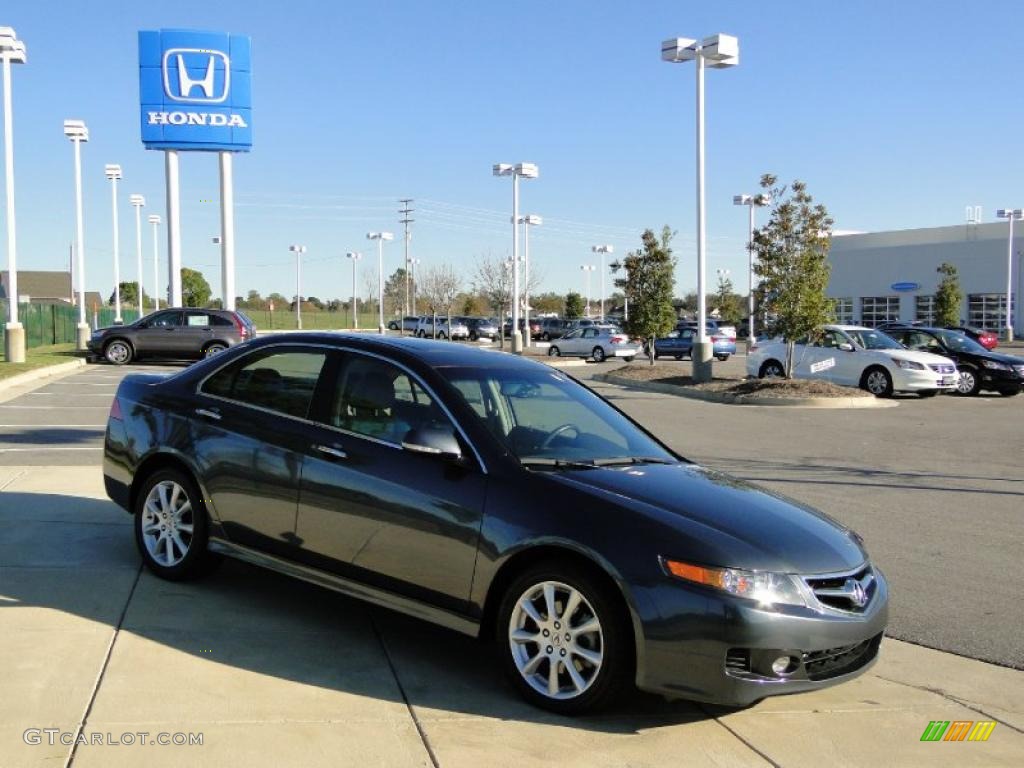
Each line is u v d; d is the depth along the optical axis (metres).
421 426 5.03
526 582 4.58
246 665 4.86
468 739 4.20
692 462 5.87
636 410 18.95
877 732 4.54
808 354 23.47
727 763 4.13
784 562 4.39
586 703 4.41
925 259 64.75
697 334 23.91
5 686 4.43
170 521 6.11
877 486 10.83
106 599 5.71
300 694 4.55
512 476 4.80
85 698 4.34
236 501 5.73
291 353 5.90
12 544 6.82
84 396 18.66
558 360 39.28
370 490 5.11
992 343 36.78
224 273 36.31
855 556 4.73
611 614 4.36
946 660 5.55
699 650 4.21
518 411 5.50
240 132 35.56
